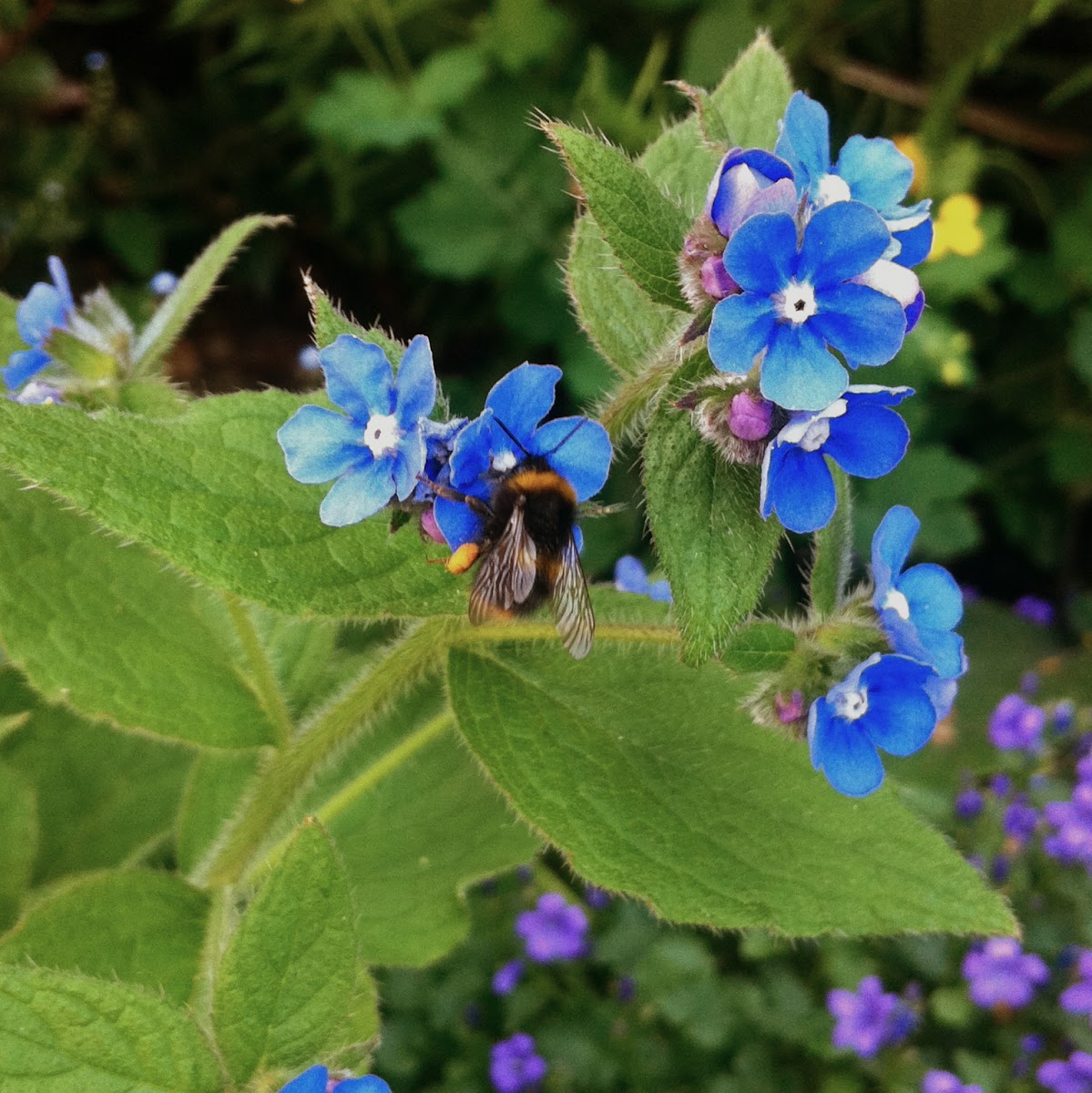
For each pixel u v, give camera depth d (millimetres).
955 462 219
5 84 241
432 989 167
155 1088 88
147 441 97
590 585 127
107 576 127
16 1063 87
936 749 200
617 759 115
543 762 115
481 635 116
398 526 99
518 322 230
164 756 159
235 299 265
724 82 118
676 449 99
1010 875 165
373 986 111
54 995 87
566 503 101
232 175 264
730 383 98
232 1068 90
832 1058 156
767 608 218
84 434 95
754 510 99
